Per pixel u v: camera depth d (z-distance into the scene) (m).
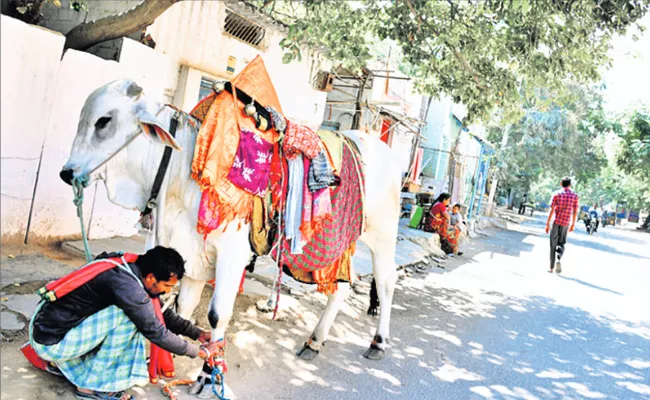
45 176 5.29
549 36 5.93
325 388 3.76
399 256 8.98
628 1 5.52
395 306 6.23
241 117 3.21
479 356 4.97
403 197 15.71
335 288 4.22
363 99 13.10
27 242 5.27
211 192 3.01
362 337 4.95
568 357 5.36
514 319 6.53
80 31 5.94
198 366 3.72
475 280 8.73
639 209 55.06
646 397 4.57
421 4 6.46
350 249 4.29
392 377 4.16
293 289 5.86
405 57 7.26
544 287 9.04
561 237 10.77
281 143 3.40
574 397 4.35
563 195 10.61
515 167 28.72
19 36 4.71
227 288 3.22
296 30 5.92
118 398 3.04
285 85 9.53
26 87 4.89
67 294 2.83
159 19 6.88
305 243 3.56
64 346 2.85
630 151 28.73
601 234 27.48
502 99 6.67
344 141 4.12
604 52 6.12
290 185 3.44
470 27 6.61
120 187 3.13
